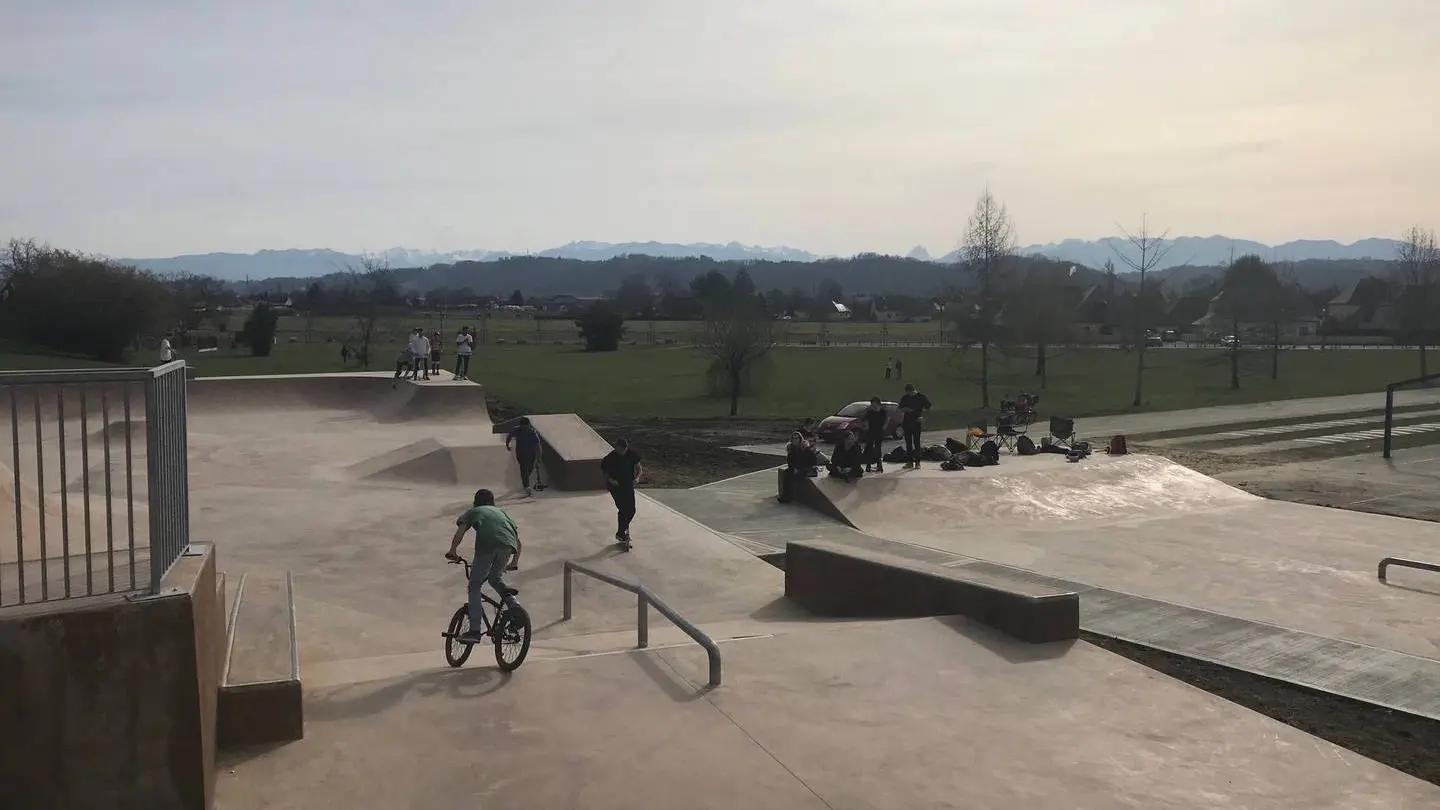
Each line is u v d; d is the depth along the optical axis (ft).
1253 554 49.06
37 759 16.25
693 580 44.70
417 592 41.86
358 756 21.02
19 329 186.70
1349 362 232.53
